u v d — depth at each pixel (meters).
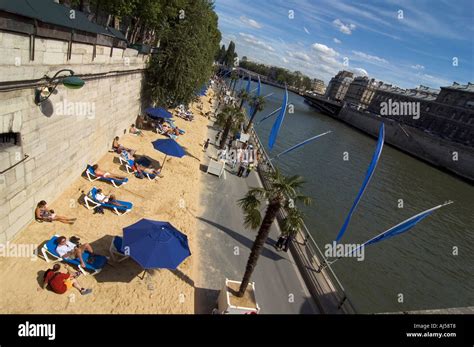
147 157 20.52
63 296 9.12
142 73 23.78
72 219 12.16
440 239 31.98
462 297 22.91
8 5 8.10
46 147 11.34
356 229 28.34
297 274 14.51
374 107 131.25
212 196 19.02
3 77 7.95
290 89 157.25
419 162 74.19
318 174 41.12
